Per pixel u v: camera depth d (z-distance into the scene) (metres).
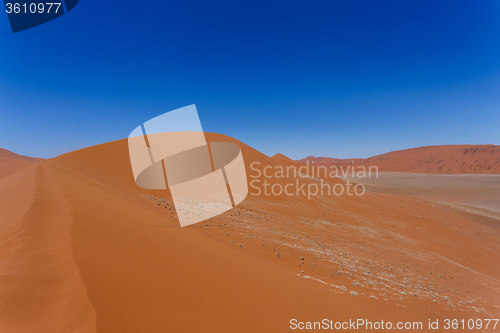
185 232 6.39
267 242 10.64
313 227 17.78
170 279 2.90
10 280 1.88
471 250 22.34
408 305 8.02
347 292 7.43
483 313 9.35
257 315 3.02
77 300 1.88
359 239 17.83
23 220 3.13
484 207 49.16
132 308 2.06
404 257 15.99
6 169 51.84
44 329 1.57
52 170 8.77
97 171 15.08
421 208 36.44
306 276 7.86
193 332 2.13
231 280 3.79
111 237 3.40
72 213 3.74
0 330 1.47
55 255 2.52
